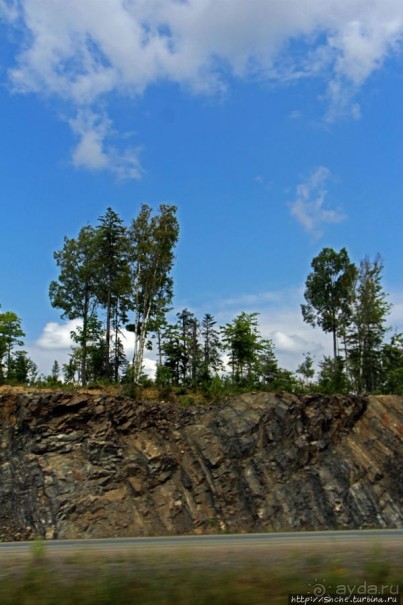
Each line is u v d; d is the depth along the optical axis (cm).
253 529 2550
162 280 4466
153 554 1079
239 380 4528
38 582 750
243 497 2705
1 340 4806
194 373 5219
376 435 3148
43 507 2484
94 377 5206
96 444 2800
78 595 675
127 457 2783
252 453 2914
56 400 2923
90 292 4934
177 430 3039
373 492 2786
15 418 2900
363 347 5122
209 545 1372
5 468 2661
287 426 3038
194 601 649
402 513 2703
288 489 2752
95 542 1758
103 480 2647
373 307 5025
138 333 4512
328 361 5291
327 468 2883
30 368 5097
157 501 2620
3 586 744
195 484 2747
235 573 788
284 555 1011
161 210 4409
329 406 3191
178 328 5475
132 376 3816
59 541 1947
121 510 2527
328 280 5578
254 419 3055
